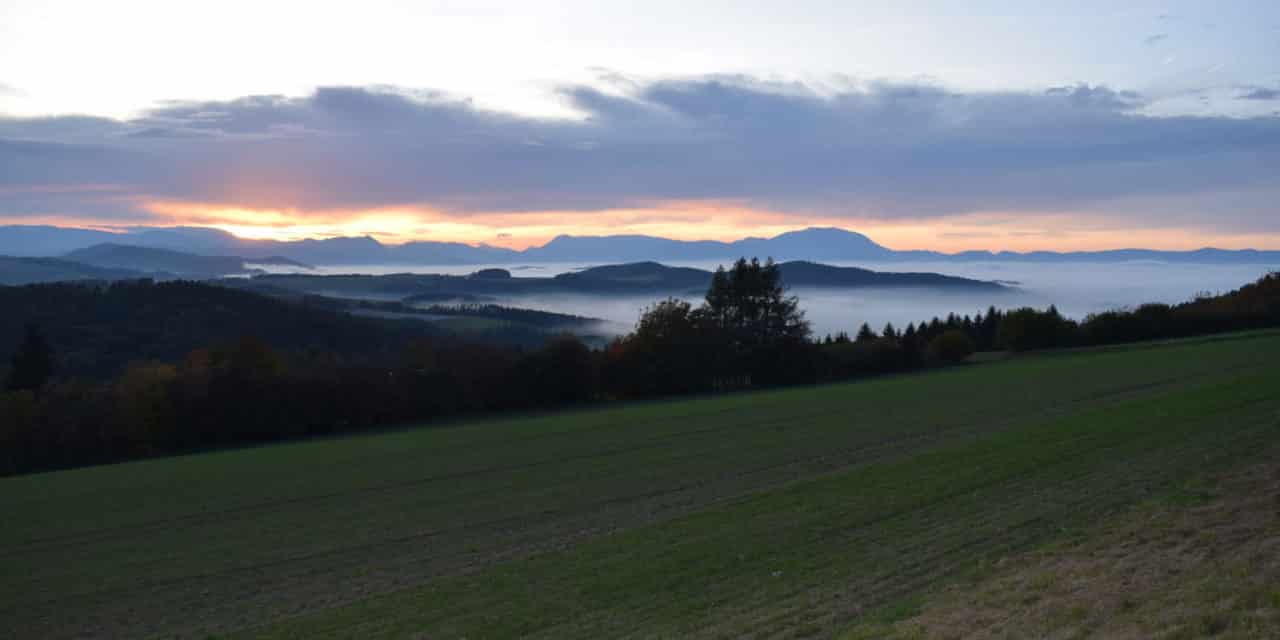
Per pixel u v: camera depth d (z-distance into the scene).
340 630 16.95
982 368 78.94
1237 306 99.69
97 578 24.02
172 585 22.72
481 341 86.94
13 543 29.30
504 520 27.31
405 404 71.12
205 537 28.30
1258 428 24.80
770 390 79.75
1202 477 19.05
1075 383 51.19
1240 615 10.16
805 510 22.72
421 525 27.56
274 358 74.00
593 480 33.16
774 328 99.44
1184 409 31.41
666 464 35.50
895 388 61.00
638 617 15.23
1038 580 13.18
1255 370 45.81
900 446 34.72
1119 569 13.11
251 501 34.03
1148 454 23.58
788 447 37.38
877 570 15.93
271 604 20.08
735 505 25.27
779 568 17.16
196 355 74.31
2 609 21.72
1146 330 97.50
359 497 33.38
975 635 11.24
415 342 81.62
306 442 58.56
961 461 27.11
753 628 13.54
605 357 84.62
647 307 92.44
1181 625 10.23
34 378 77.19
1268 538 13.50
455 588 19.11
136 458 60.12
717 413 53.84
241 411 64.44
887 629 12.16
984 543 16.78
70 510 34.50
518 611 16.55
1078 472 22.56
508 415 71.94
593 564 19.64
